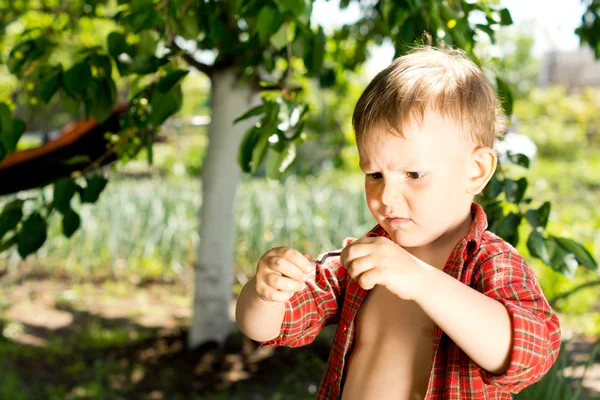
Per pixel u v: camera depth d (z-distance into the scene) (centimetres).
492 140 121
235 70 452
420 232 113
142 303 678
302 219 801
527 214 206
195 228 825
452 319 102
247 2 204
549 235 203
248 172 195
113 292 714
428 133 110
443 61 121
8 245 231
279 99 191
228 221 496
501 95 213
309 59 242
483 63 224
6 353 511
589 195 1458
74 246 801
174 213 789
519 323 104
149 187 952
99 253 758
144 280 761
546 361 108
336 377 128
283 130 186
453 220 116
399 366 119
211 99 474
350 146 720
